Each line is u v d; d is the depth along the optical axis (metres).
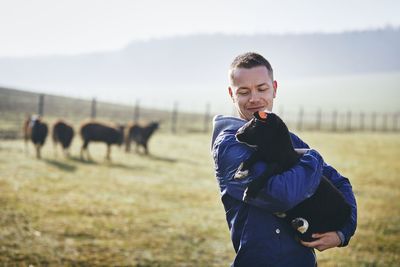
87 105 40.38
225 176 2.58
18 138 21.02
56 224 8.05
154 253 7.02
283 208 2.43
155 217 9.18
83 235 7.60
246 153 2.53
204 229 8.55
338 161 20.05
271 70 2.71
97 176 13.33
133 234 7.90
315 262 2.66
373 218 10.05
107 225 8.30
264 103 2.67
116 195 10.98
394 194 13.20
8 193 10.05
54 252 6.65
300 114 41.41
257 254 2.53
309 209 2.56
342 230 2.61
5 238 7.01
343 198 2.66
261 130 2.47
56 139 16.73
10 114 28.84
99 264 6.38
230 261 6.93
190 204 10.68
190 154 20.72
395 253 7.72
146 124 19.94
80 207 9.44
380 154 23.47
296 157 2.54
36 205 9.24
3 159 14.66
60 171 13.58
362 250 7.77
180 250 7.26
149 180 13.41
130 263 6.52
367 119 68.50
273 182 2.40
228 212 2.67
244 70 2.64
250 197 2.44
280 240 2.53
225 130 2.70
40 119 16.00
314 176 2.48
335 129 41.69
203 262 6.81
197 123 38.97
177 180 13.84
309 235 2.55
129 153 19.77
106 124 17.20
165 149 21.92
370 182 15.11
